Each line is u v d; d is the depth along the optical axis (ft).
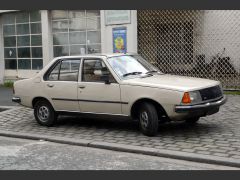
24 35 60.54
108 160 23.32
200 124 30.66
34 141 28.84
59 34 56.80
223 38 49.90
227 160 21.79
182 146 24.90
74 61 30.68
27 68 61.00
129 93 27.58
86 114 30.19
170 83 27.02
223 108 36.19
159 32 50.88
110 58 29.48
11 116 37.37
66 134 29.71
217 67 49.08
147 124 27.35
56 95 31.35
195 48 50.31
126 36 48.73
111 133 29.27
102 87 28.84
